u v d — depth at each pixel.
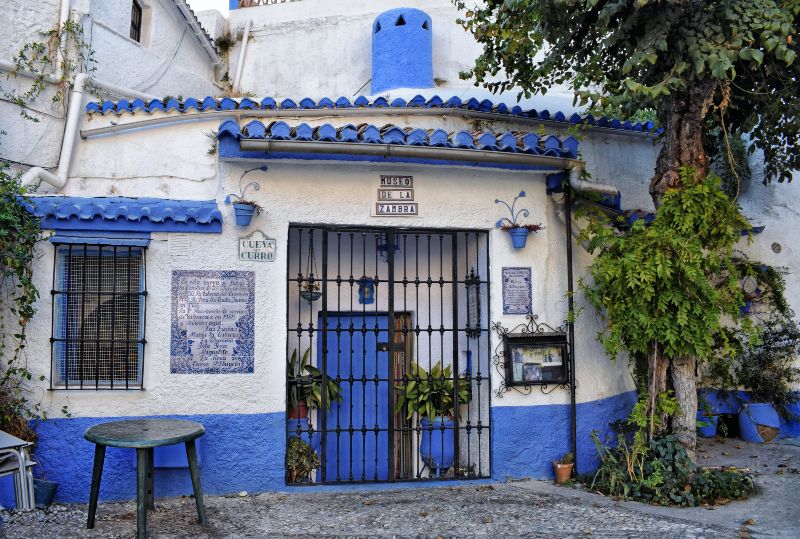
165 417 6.03
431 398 7.22
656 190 6.57
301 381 6.76
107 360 6.09
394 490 6.35
